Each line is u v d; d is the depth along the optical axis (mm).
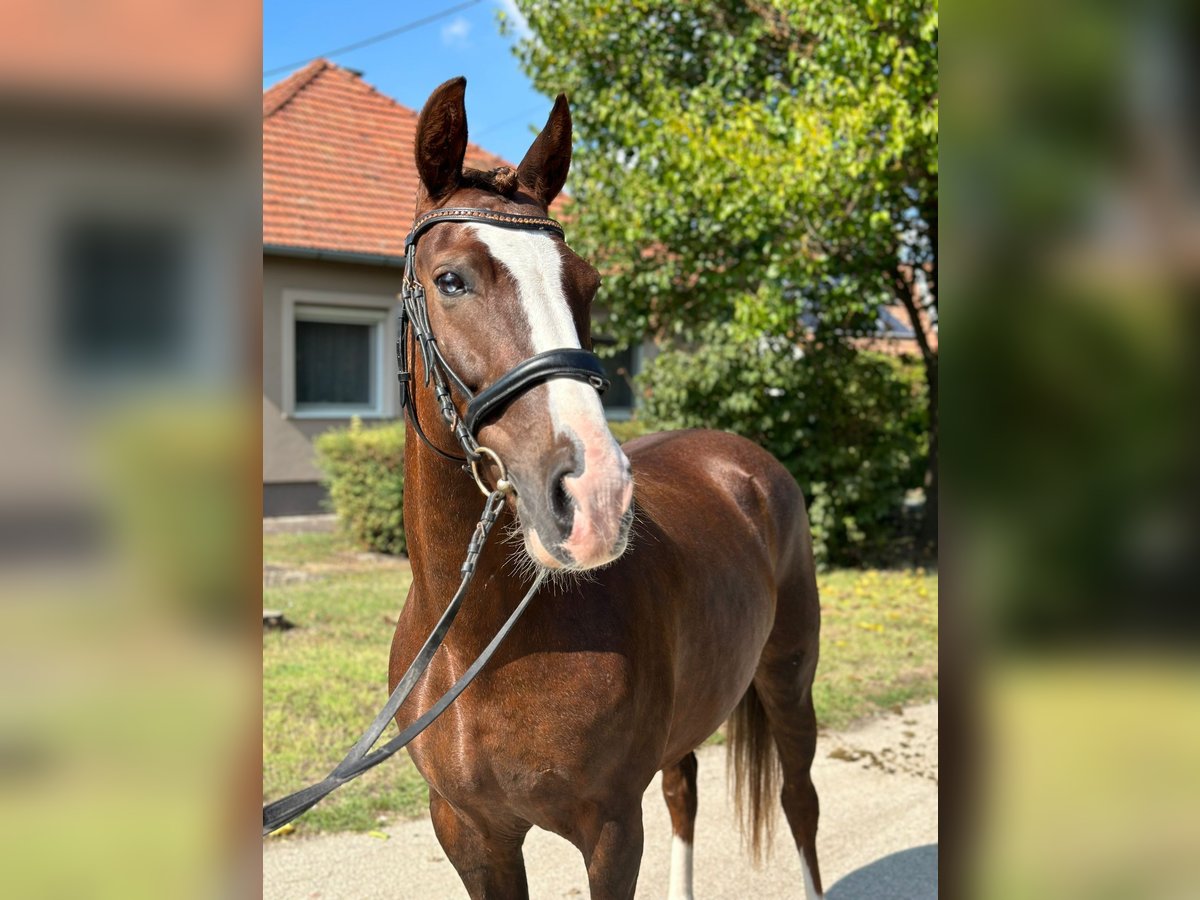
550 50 9117
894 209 7648
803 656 3105
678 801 3057
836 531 8500
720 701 2439
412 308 1825
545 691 1813
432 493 1829
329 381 11039
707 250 8156
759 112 7312
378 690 4770
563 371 1596
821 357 8234
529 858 3383
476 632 1830
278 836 3381
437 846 3352
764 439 8328
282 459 10570
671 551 2273
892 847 3500
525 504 1563
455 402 1714
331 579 7617
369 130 13266
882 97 6500
